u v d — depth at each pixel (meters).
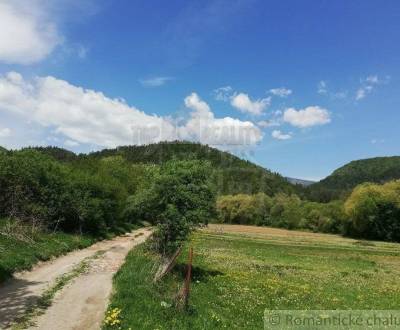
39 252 33.72
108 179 75.19
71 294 22.95
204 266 41.25
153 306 20.39
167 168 35.88
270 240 102.62
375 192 137.12
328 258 68.38
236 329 19.80
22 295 21.92
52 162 60.28
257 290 30.55
